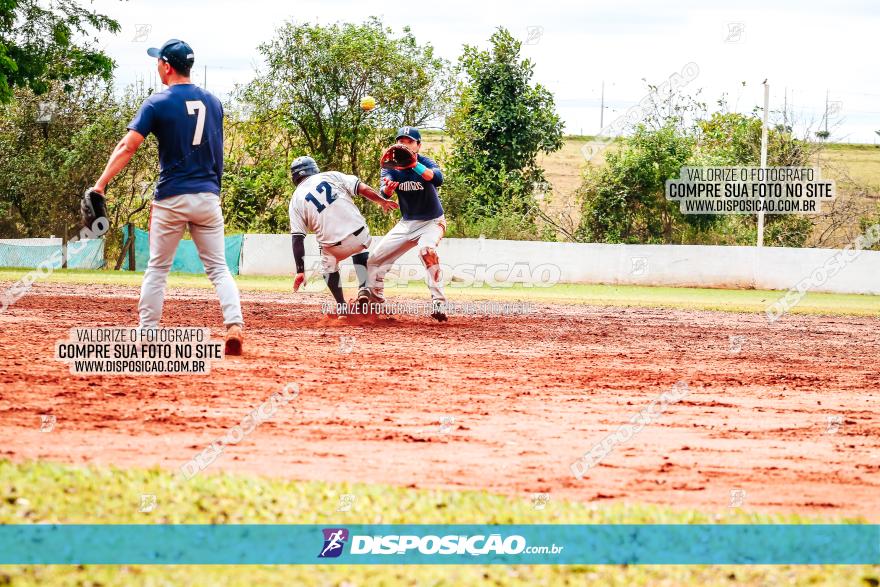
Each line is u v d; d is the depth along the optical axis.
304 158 11.71
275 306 14.80
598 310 16.78
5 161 33.25
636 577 3.82
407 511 4.52
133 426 5.97
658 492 5.03
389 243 12.30
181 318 12.12
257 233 30.66
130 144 8.08
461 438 6.05
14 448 5.30
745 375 9.02
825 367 9.80
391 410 6.79
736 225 34.59
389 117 32.81
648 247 27.53
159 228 8.40
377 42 32.03
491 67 33.62
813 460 5.81
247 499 4.58
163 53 8.32
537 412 6.94
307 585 3.64
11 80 29.75
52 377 7.40
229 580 3.65
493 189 33.31
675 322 14.80
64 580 3.58
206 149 8.35
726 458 5.79
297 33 32.31
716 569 3.93
